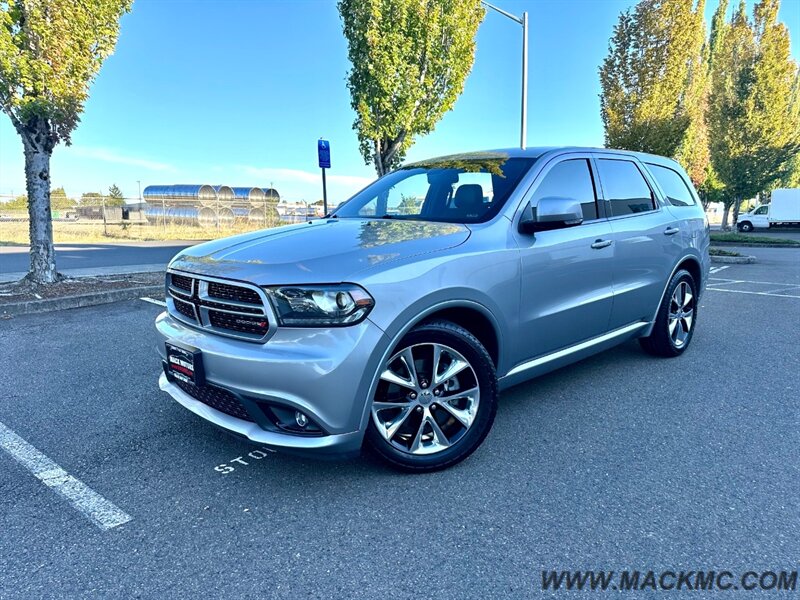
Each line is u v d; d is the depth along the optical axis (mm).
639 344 5203
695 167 28328
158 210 25828
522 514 2377
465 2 10312
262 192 30562
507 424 3342
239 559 2092
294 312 2291
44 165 7801
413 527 2289
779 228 33469
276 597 1886
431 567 2037
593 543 2170
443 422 2816
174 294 2949
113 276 9258
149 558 2102
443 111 10703
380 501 2494
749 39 22812
